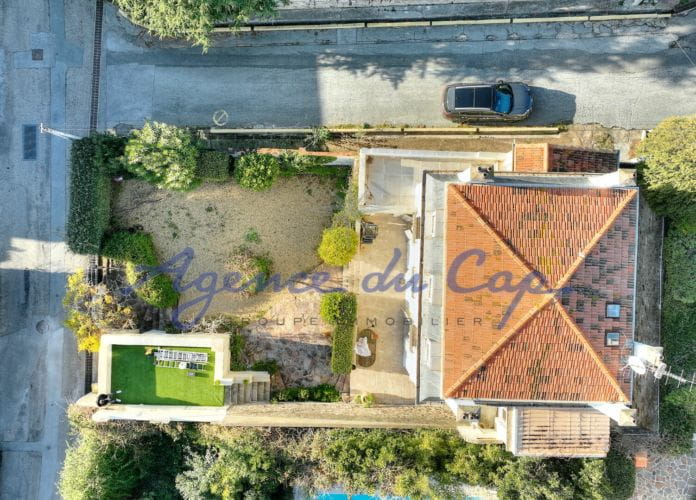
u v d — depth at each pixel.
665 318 30.27
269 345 31.62
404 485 27.97
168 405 29.61
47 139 31.62
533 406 24.81
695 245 29.77
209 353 29.56
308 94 31.56
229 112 31.62
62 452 32.22
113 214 31.56
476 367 22.39
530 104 30.52
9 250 31.59
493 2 30.77
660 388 30.19
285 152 30.17
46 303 31.81
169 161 28.56
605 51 31.14
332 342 30.61
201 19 27.09
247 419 28.22
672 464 31.20
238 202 31.77
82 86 31.58
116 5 30.86
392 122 31.48
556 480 27.94
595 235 22.69
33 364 31.84
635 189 23.30
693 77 30.97
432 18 31.11
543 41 31.20
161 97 31.59
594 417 26.52
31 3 31.38
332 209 31.70
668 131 27.11
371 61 31.42
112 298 30.33
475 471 28.44
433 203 25.00
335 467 28.69
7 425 31.92
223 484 29.34
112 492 30.28
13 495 32.00
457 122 31.47
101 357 29.30
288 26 31.17
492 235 22.50
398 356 31.12
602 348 22.62
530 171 26.92
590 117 31.28
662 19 30.83
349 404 30.64
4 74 31.50
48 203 31.70
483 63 31.36
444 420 29.77
